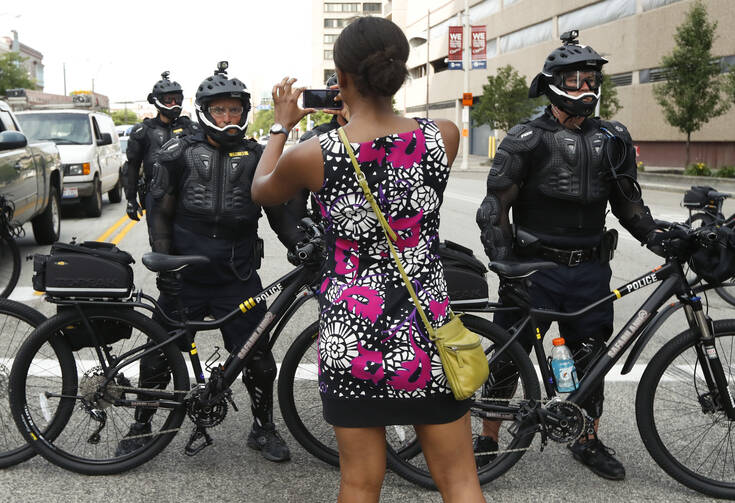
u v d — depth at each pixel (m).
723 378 3.35
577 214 3.39
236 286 3.67
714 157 29.22
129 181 7.90
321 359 2.18
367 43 2.00
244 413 4.25
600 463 3.53
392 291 2.09
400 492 3.38
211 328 3.52
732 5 27.52
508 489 3.42
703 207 7.62
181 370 3.49
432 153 2.08
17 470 3.54
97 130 14.38
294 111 2.30
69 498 3.29
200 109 3.53
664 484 3.48
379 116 2.07
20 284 7.74
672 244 3.27
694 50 23.03
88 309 3.44
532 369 3.39
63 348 3.47
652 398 3.40
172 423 3.52
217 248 3.59
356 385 2.12
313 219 3.48
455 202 17.11
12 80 55.59
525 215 3.50
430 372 2.11
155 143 7.74
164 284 3.45
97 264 3.38
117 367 3.46
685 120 23.80
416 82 71.38
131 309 3.46
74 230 11.84
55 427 3.49
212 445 3.83
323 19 107.62
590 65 3.23
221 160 3.59
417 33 70.56
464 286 3.37
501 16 48.81
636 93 33.78
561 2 40.22
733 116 27.61
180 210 3.61
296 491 3.37
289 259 3.53
